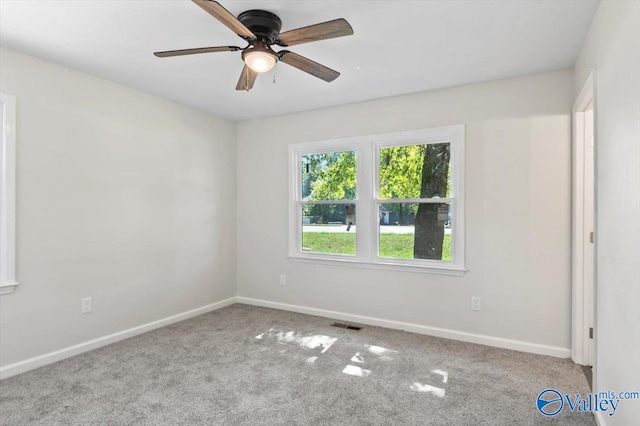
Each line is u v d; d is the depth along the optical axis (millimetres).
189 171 3949
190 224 3961
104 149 3133
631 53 1498
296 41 1961
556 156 2898
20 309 2596
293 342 3188
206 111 4105
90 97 3023
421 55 2639
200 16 2107
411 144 3566
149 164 3521
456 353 2947
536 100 2967
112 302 3195
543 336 2947
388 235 3691
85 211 2996
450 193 3395
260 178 4410
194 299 4008
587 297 2729
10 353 2543
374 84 3221
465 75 3012
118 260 3248
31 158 2648
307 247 4195
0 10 2029
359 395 2275
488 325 3152
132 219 3367
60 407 2129
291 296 4211
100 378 2498
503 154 3086
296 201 4215
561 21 2158
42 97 2709
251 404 2172
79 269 2953
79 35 2338
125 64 2801
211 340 3234
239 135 4543
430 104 3393
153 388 2359
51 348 2766
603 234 1923
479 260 3184
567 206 2867
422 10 2047
